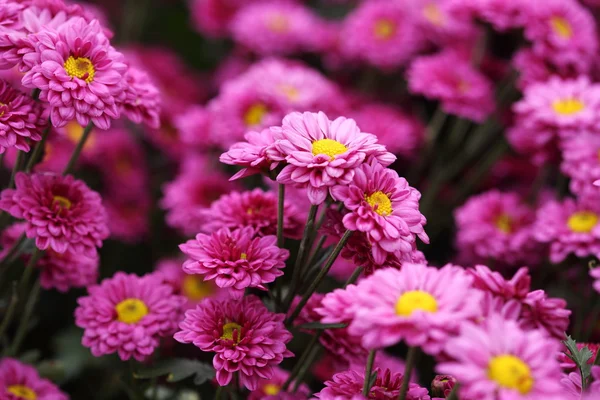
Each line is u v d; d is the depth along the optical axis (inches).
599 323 34.9
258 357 28.4
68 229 30.3
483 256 37.4
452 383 28.2
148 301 31.4
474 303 25.4
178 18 58.3
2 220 32.1
